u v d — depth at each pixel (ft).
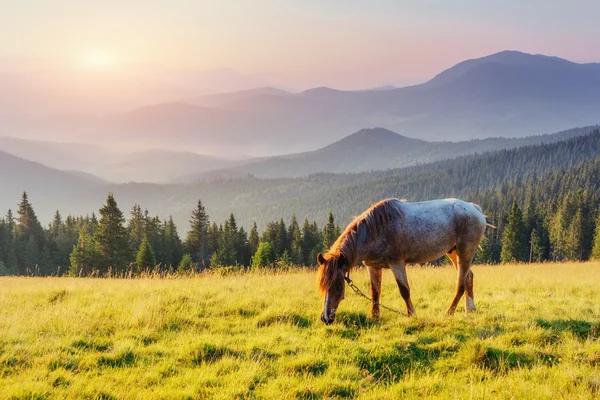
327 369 21.21
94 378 19.65
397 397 18.17
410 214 29.55
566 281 44.16
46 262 271.28
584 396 17.07
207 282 44.62
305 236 298.15
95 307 31.45
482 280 47.50
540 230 292.61
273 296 35.70
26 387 18.10
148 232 265.34
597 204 332.39
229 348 23.56
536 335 24.38
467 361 21.63
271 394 18.24
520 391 17.94
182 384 19.49
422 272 55.93
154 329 26.86
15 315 28.58
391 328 27.02
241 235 292.81
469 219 31.12
